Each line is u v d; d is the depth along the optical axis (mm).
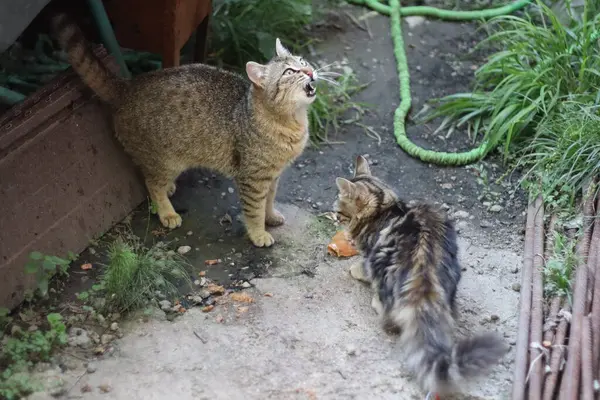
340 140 2025
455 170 1949
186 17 1896
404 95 2111
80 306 1615
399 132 2018
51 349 1523
